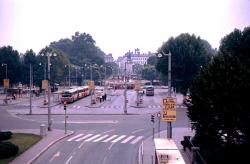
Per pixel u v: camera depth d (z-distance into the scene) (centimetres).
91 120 7425
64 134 5791
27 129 6288
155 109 9294
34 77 15012
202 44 11012
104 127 6606
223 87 3888
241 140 3994
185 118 7719
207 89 3978
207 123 3981
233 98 3859
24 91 14238
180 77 10575
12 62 14512
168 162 2844
